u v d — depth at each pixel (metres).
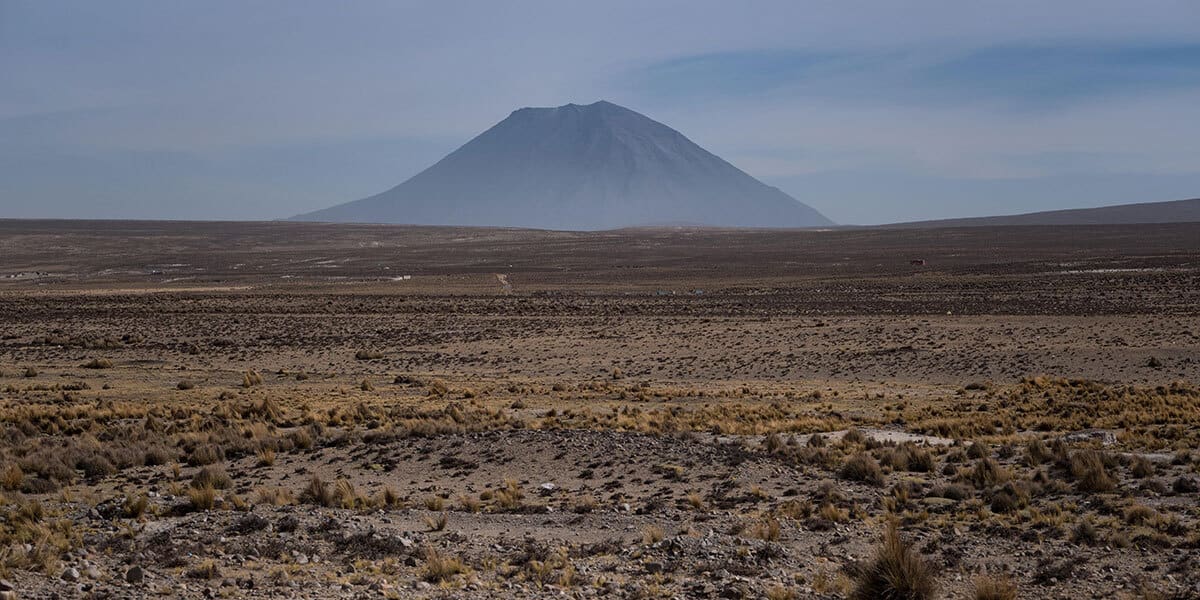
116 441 28.20
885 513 18.94
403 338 70.94
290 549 16.02
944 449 26.17
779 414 35.41
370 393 44.62
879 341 64.06
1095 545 16.27
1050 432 30.70
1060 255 163.38
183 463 25.94
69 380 48.44
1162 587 13.71
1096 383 45.03
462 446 26.42
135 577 13.72
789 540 16.97
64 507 19.53
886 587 12.88
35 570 13.88
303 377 51.84
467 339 70.12
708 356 60.84
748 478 22.55
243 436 29.50
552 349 65.00
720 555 15.64
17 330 76.38
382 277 150.75
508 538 17.41
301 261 195.62
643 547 16.33
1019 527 17.61
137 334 73.94
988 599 12.91
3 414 32.62
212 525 17.78
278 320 81.88
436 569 14.58
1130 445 26.50
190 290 122.62
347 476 24.11
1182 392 40.34
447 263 187.25
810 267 157.62
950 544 16.45
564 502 20.84
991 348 59.12
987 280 114.31
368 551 16.14
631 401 41.66
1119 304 80.19
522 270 164.00
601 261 187.62
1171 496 19.83
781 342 65.25
